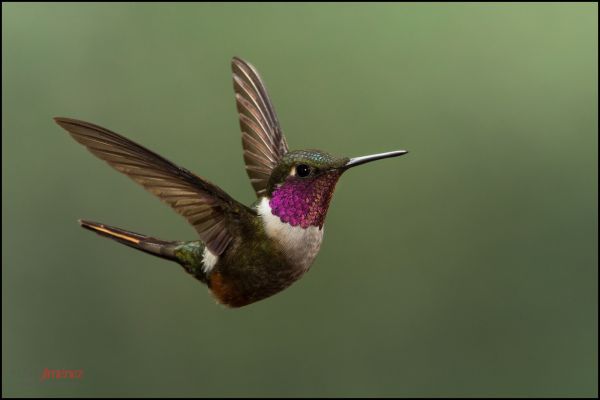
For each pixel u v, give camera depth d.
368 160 1.96
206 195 1.95
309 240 1.96
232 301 1.97
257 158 2.00
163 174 1.95
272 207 1.96
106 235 1.98
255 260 1.96
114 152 1.94
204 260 1.97
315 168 1.96
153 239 1.98
